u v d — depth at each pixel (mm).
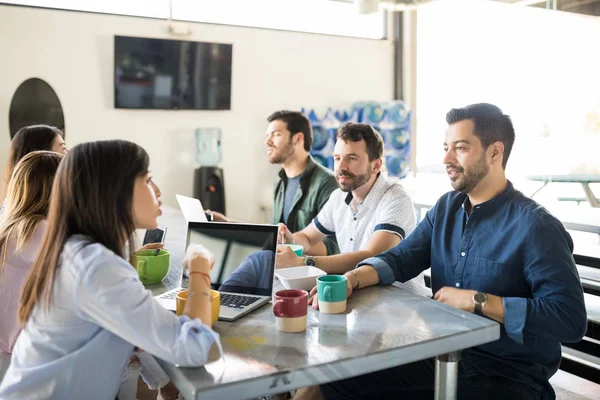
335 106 5996
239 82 5500
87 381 1229
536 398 1596
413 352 1244
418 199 5137
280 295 1404
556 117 3592
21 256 1652
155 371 1786
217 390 1049
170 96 5164
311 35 5801
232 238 1730
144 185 1289
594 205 3336
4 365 1640
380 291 1704
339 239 2510
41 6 4668
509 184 1718
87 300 1162
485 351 1644
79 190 1229
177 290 1748
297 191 3209
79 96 4871
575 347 2336
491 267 1649
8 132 4641
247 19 5488
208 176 5305
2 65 4574
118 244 1258
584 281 2377
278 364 1146
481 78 5316
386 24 6207
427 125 6352
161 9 5121
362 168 2301
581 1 3383
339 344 1251
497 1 4883
